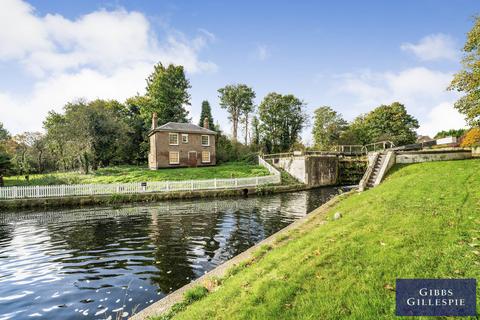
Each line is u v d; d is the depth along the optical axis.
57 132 34.16
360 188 16.34
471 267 4.42
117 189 22.98
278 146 66.19
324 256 5.48
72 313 5.95
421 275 4.36
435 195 9.35
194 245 10.68
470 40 14.35
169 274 7.93
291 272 5.04
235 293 4.73
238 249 10.19
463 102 15.36
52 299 6.56
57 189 21.19
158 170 35.25
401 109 62.09
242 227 13.63
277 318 3.69
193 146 41.88
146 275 7.88
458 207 7.64
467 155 17.75
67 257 9.41
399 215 7.66
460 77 14.78
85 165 33.28
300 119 69.06
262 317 3.73
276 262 5.97
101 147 36.62
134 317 4.89
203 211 18.23
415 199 9.27
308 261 5.45
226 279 5.97
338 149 52.06
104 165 43.91
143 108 55.34
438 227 6.30
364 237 6.31
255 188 27.45
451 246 5.23
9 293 6.88
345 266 4.94
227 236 11.98
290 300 4.12
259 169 37.25
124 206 20.48
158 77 55.56
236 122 72.44
